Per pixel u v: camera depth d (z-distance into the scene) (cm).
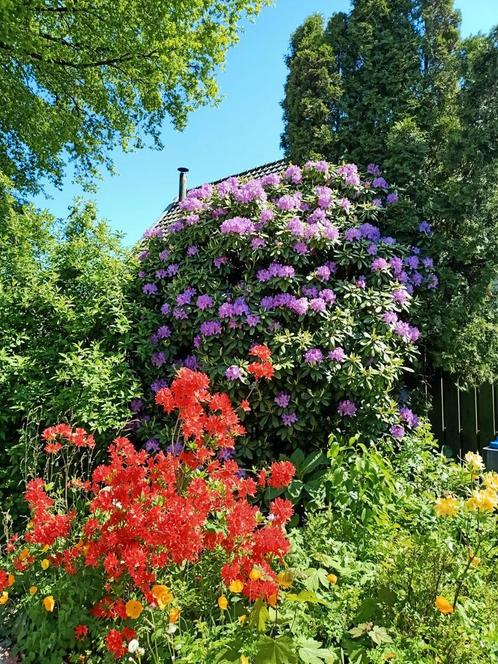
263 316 374
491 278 458
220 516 224
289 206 422
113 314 418
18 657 210
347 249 412
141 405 405
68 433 268
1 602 214
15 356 381
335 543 230
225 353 376
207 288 416
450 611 175
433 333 447
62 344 411
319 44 613
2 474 358
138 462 222
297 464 335
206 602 200
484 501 195
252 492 232
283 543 186
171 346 424
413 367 461
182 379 215
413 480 323
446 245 457
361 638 183
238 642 167
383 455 357
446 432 485
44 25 940
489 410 460
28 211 488
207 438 235
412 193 484
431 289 445
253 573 175
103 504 206
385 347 362
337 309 368
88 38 941
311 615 193
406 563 203
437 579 196
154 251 481
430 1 562
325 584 198
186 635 179
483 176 451
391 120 538
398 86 542
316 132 568
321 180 466
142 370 420
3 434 376
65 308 411
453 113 518
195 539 183
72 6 886
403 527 255
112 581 195
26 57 891
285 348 356
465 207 456
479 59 458
